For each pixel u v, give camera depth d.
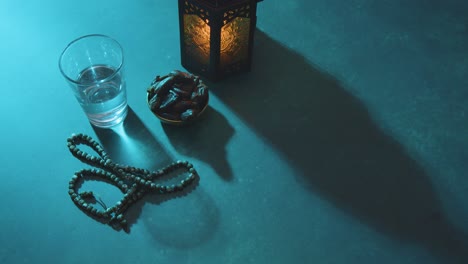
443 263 0.80
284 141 0.89
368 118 0.92
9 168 0.86
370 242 0.81
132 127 0.90
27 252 0.80
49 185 0.85
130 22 1.00
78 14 1.01
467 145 0.90
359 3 1.06
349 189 0.86
